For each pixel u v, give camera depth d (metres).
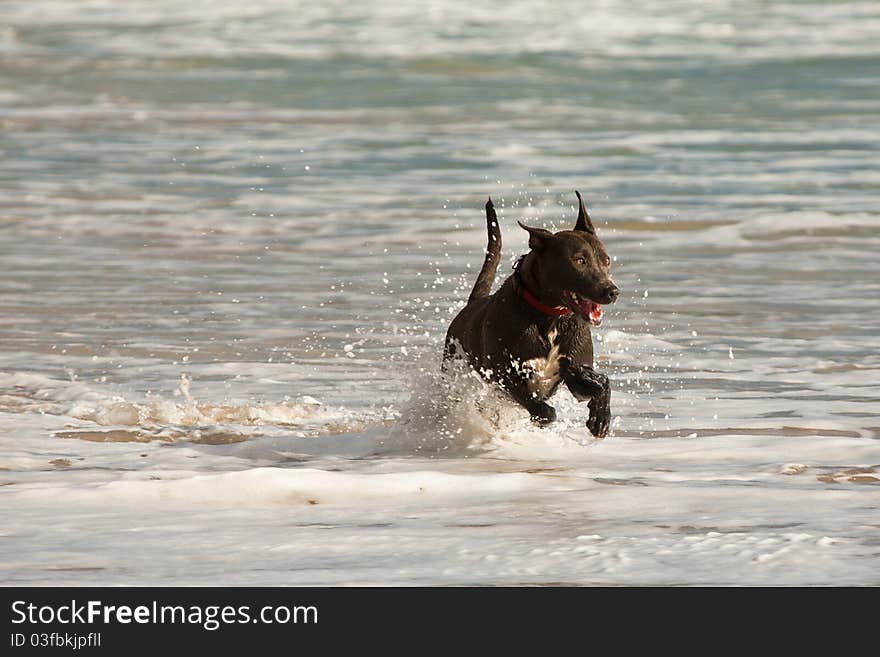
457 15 54.94
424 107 36.44
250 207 22.89
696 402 11.38
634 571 6.63
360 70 42.88
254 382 12.25
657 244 19.80
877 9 56.56
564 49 46.97
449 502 8.12
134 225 21.25
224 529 7.47
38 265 18.08
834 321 14.72
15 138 31.44
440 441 10.10
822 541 7.07
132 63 44.59
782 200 22.92
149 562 6.84
